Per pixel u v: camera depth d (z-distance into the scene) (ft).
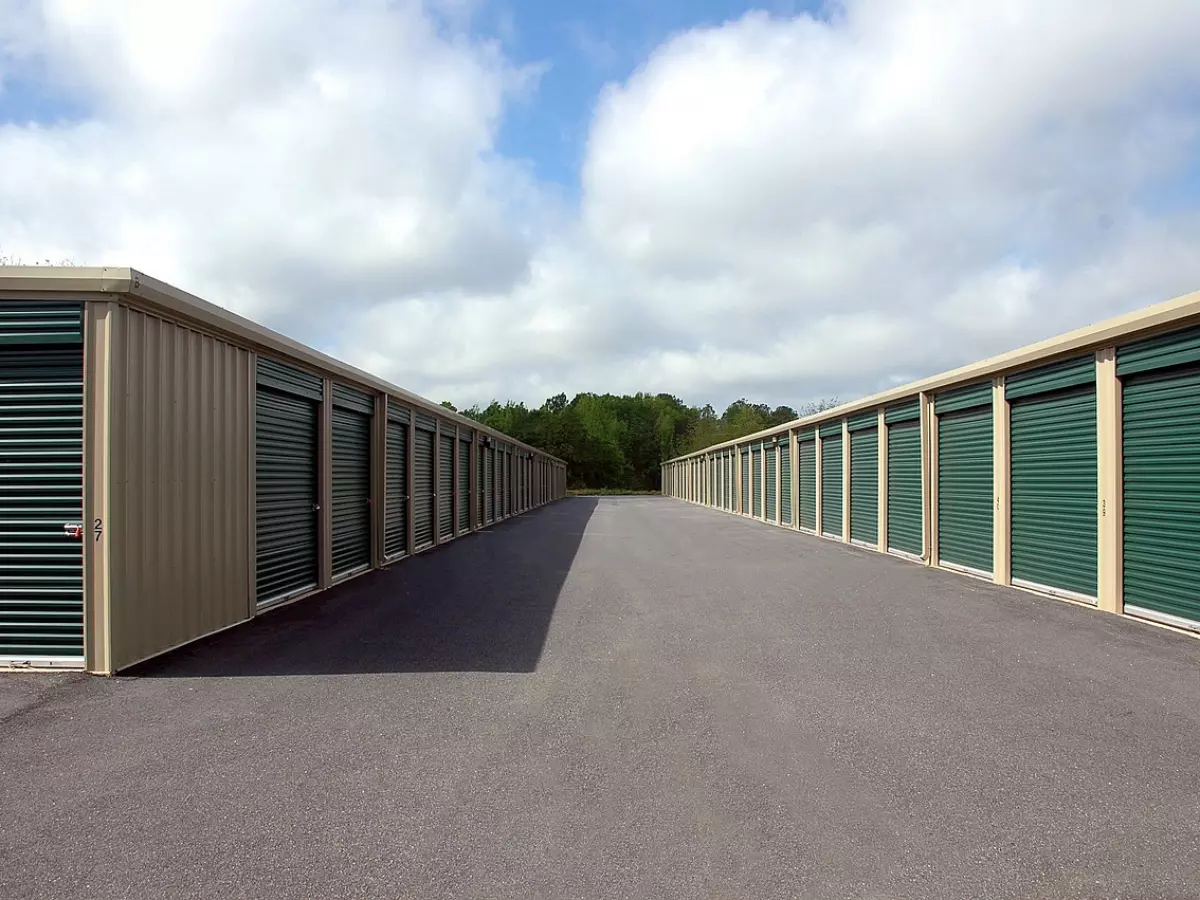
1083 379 26.81
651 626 23.06
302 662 18.72
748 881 8.75
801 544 52.19
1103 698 15.71
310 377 29.55
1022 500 31.12
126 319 18.11
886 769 12.05
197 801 10.86
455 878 8.82
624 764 12.25
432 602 27.58
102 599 17.62
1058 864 9.15
